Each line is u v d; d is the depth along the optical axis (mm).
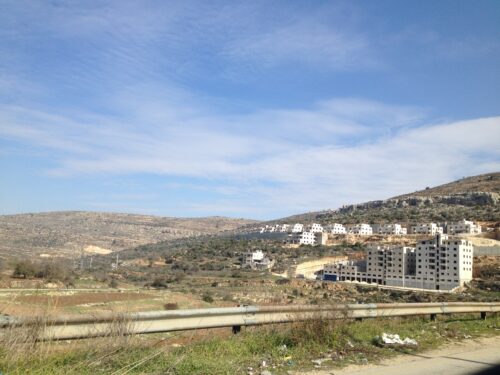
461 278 95000
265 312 10695
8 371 6090
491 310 18781
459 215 161875
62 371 6465
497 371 8625
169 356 7922
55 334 7094
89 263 105125
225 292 63688
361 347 10250
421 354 10070
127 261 137375
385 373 8070
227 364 7922
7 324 6648
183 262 130750
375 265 107312
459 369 8656
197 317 9242
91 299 26438
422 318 16500
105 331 7648
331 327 10539
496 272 96812
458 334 13344
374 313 13875
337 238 156125
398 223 168000
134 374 6945
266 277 101875
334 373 7969
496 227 137500
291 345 9867
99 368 6945
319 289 86375
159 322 8547
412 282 100750
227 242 165000
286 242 156375
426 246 99688
